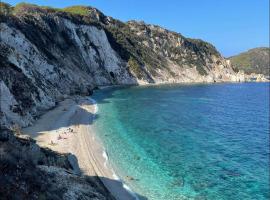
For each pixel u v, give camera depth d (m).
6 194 16.75
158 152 47.34
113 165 40.28
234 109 96.88
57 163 30.56
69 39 134.50
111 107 83.75
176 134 59.25
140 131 59.69
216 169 41.50
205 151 49.41
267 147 53.06
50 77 86.62
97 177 35.53
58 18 132.50
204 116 80.62
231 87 181.62
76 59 130.12
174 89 146.88
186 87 161.88
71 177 27.23
